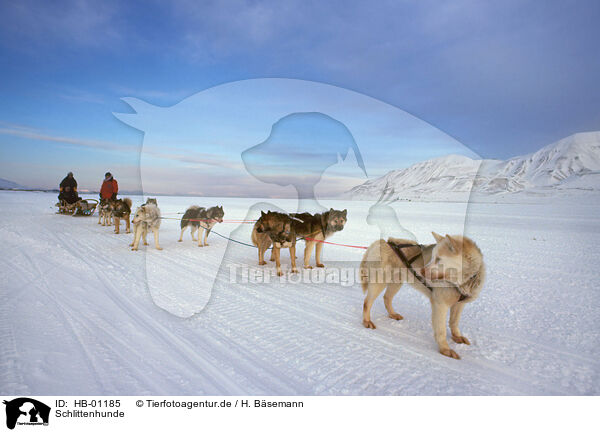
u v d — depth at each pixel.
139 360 2.72
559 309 4.09
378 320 3.75
